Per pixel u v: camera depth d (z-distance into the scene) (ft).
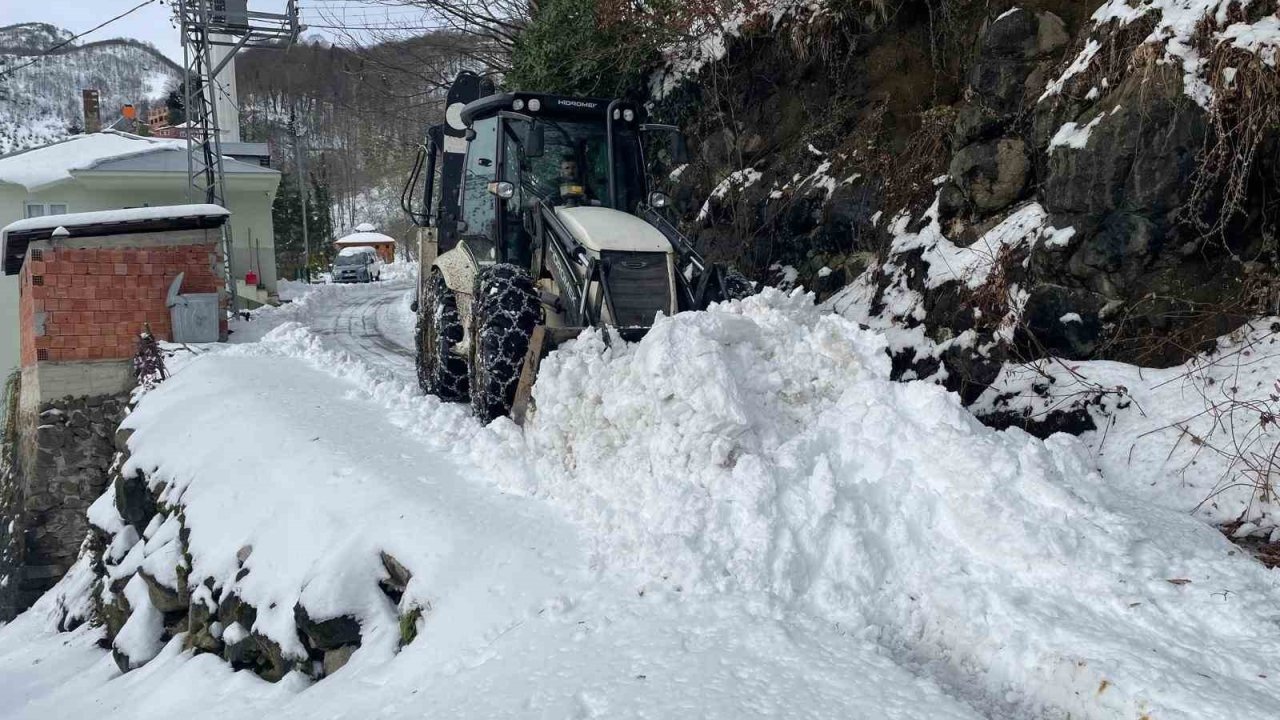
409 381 30.53
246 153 79.41
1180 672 9.24
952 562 12.09
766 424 14.34
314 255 157.38
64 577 31.14
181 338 35.09
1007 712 9.96
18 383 42.06
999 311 19.85
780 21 32.09
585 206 21.63
